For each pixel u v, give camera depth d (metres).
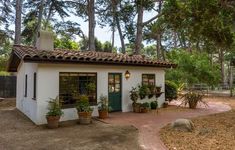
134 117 10.90
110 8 23.84
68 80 10.42
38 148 6.46
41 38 11.21
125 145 6.66
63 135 7.80
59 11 24.86
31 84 10.80
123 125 9.23
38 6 24.17
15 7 22.48
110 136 7.62
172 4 8.24
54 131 8.38
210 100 19.66
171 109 13.62
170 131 8.11
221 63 30.02
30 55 8.80
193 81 19.08
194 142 6.70
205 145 6.39
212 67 19.59
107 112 10.77
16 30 20.62
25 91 12.27
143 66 13.05
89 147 6.50
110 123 9.61
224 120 9.92
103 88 11.57
